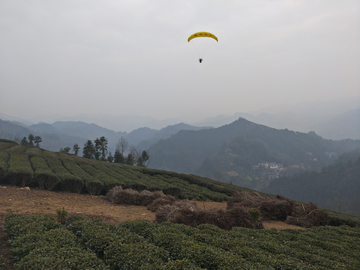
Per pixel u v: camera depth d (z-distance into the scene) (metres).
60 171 21.11
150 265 5.89
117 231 8.20
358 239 11.84
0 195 13.62
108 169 28.61
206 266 6.57
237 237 9.77
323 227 14.21
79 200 16.33
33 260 5.44
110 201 17.39
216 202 23.97
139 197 17.27
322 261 7.77
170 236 8.10
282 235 11.11
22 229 7.39
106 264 6.59
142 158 61.44
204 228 10.91
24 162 21.00
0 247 7.06
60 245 6.57
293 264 7.03
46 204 13.40
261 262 7.03
